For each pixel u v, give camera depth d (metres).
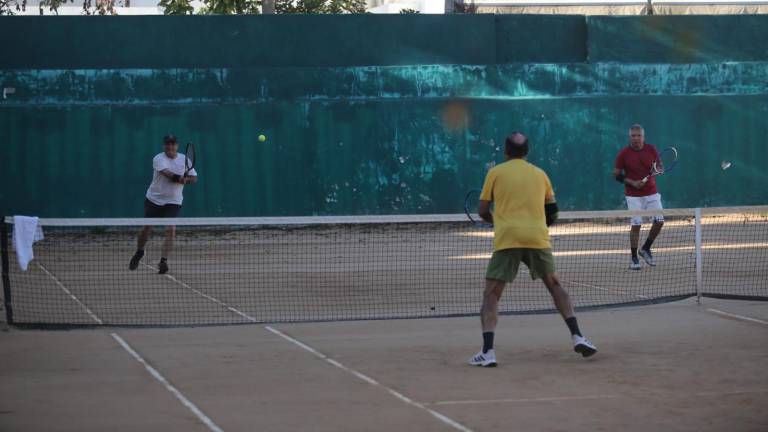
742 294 15.09
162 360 10.55
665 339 11.49
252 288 16.34
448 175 29.53
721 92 30.80
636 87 30.41
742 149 30.94
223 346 11.34
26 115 28.19
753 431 7.69
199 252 22.86
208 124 28.73
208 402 8.72
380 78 29.34
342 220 13.87
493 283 10.20
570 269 18.44
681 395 8.84
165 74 28.67
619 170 18.58
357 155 29.27
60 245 25.17
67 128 28.31
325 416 8.20
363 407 8.51
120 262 20.78
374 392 9.06
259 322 12.96
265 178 28.95
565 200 30.08
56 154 28.30
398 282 16.95
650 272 17.89
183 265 20.00
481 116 29.64
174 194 18.39
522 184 10.18
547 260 10.19
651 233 18.58
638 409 8.36
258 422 8.04
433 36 29.48
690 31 30.62
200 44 28.80
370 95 29.31
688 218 29.67
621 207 30.31
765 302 14.20
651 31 30.41
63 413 8.35
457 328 12.45
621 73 30.30
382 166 29.34
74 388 9.29
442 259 20.69
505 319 13.06
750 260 19.45
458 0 36.84
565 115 30.02
